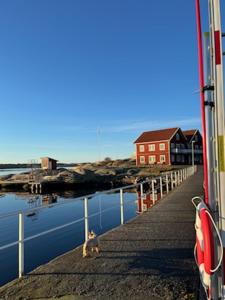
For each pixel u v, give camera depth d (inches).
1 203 1584.6
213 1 121.0
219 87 120.2
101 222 864.9
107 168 3019.2
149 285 220.4
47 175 2524.6
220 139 120.1
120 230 391.9
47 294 211.2
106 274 242.8
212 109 124.0
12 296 210.1
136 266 258.4
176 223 427.2
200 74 127.0
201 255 130.1
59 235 722.2
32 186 2255.2
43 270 255.8
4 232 772.6
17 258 565.9
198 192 808.9
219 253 121.3
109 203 1285.7
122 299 200.4
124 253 293.3
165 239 340.8
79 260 277.3
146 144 3270.2
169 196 743.1
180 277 233.3
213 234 121.1
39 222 899.4
